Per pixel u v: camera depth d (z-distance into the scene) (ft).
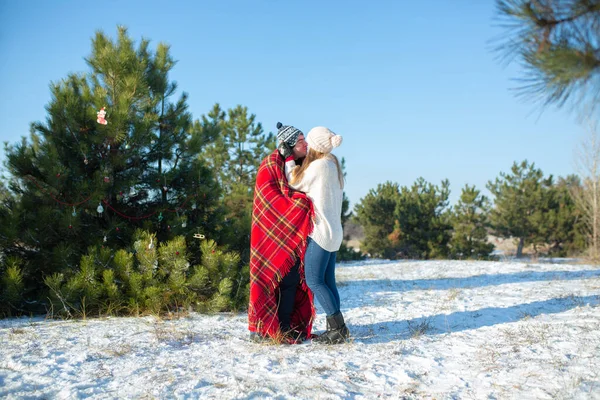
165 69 23.45
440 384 10.30
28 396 9.41
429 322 16.51
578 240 79.30
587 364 11.23
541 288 24.66
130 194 22.26
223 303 18.79
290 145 14.24
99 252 19.51
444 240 76.28
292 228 13.65
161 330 15.34
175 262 19.08
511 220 87.66
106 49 21.91
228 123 54.75
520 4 8.43
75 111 20.49
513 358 11.99
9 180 20.52
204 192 22.13
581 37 8.26
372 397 9.57
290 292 14.49
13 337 14.26
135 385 10.14
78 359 12.00
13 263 18.74
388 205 81.30
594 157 60.29
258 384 10.19
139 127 20.66
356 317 17.93
